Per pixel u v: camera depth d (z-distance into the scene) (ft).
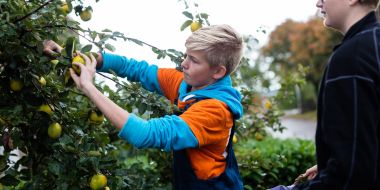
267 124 11.99
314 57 74.79
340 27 5.49
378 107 4.93
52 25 6.59
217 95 6.11
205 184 6.14
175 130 5.73
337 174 4.96
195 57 6.06
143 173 8.95
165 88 7.13
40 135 6.68
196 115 5.87
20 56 6.35
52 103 6.72
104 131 8.34
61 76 6.44
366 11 5.32
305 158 13.28
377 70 4.94
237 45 6.17
